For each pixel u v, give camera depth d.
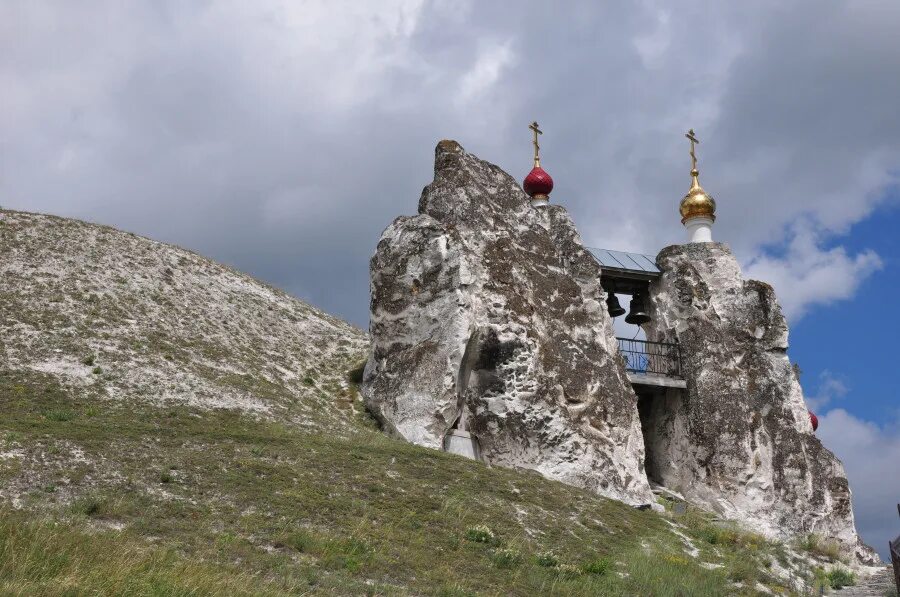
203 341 38.12
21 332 34.22
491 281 34.91
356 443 30.66
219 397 32.94
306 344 42.16
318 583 19.78
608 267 40.66
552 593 22.52
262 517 22.67
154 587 17.09
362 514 24.39
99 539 18.97
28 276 38.72
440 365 33.41
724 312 41.06
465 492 28.06
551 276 37.25
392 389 34.53
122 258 42.94
